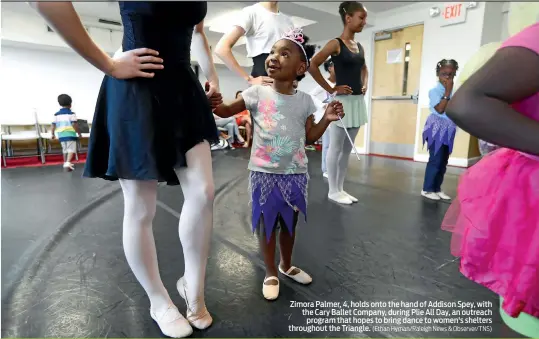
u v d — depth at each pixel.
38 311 1.13
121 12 0.82
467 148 4.21
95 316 1.11
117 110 0.84
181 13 0.84
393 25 5.05
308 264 1.51
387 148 5.47
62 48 5.30
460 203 0.69
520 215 0.56
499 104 0.47
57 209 2.39
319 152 5.74
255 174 1.24
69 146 4.18
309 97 1.29
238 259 1.55
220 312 1.14
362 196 2.74
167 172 0.89
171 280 1.36
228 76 7.78
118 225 2.04
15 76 5.18
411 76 5.01
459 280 1.36
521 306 0.57
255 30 1.71
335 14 4.64
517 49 0.46
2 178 3.60
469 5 4.07
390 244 1.73
